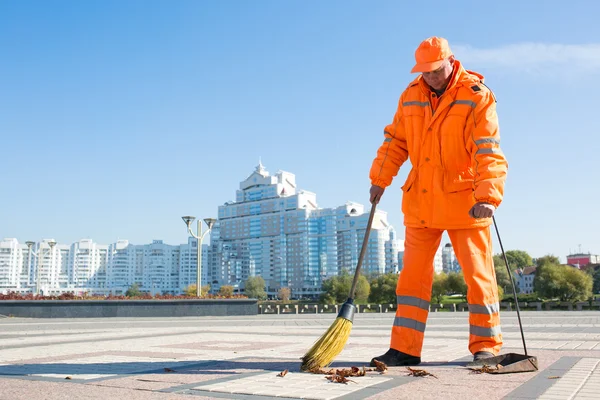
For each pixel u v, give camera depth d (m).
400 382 3.62
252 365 4.65
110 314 19.12
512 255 162.25
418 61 4.40
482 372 4.03
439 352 5.77
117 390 3.40
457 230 4.57
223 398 3.10
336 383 3.59
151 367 4.61
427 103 4.66
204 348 6.65
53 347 6.86
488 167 4.25
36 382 3.75
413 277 4.67
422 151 4.63
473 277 4.48
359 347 6.56
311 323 14.14
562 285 79.31
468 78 4.50
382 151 4.96
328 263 190.12
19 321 16.05
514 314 17.97
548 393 3.20
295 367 4.46
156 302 19.89
